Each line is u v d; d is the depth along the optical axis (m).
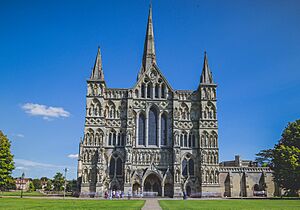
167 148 101.69
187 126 104.50
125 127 102.50
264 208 43.03
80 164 102.69
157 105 105.06
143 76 107.19
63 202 57.69
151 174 98.75
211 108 105.00
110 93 105.19
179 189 96.44
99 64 106.62
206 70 108.94
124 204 53.16
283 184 83.44
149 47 120.88
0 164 83.12
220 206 48.47
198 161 101.56
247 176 104.25
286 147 82.62
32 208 39.72
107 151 100.31
